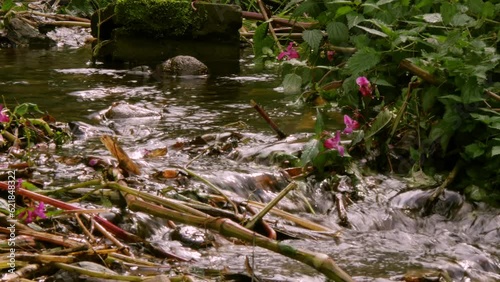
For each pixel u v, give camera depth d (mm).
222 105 6465
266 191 4426
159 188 4191
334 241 3906
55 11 11977
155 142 5273
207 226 3352
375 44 5461
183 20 8781
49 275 3166
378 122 4879
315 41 5648
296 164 4766
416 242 3982
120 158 4410
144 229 3742
